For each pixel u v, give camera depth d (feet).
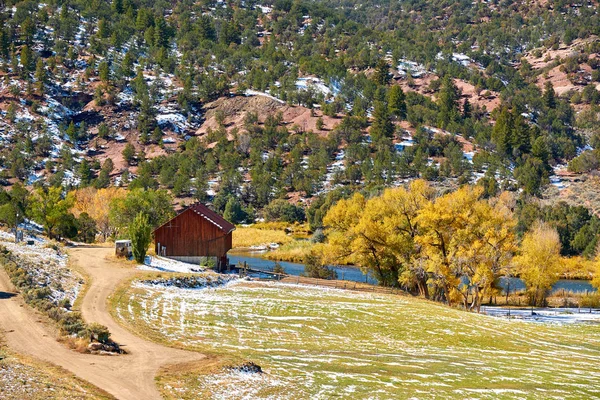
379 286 279.28
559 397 116.78
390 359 138.62
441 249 252.01
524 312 261.65
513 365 144.66
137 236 236.84
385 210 277.85
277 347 141.49
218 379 106.93
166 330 145.59
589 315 258.16
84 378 98.63
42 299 143.84
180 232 278.26
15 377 92.79
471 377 126.62
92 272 207.31
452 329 181.27
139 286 194.08
